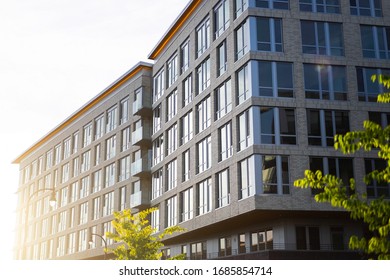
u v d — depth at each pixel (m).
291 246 31.11
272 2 33.94
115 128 56.59
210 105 37.62
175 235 40.56
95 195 58.28
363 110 32.97
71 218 63.19
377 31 34.78
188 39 43.16
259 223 33.62
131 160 52.28
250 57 32.34
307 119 32.06
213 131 36.38
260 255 30.55
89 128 62.97
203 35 40.38
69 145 67.56
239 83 33.94
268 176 30.39
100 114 60.72
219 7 38.16
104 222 55.41
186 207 39.75
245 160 31.81
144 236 25.94
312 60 33.09
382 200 9.28
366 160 31.94
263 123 31.34
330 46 33.78
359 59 33.84
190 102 41.09
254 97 31.62
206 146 37.66
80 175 62.62
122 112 56.06
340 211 30.33
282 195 30.09
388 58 34.38
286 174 30.69
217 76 37.12
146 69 51.81
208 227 36.19
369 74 33.94
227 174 33.94
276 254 29.75
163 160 45.31
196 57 41.19
